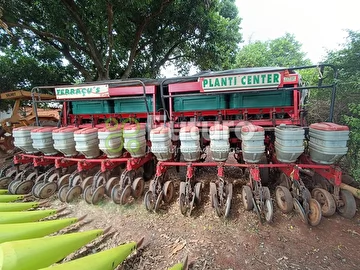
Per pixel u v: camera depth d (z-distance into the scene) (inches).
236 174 204.2
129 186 157.9
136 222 139.6
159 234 126.3
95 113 210.7
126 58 502.9
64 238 104.9
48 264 91.2
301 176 171.6
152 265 104.0
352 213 126.3
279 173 176.4
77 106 216.1
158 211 149.0
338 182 127.3
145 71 530.3
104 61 463.2
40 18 357.4
